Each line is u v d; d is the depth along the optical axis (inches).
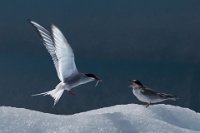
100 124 220.2
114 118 227.0
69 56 222.8
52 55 217.8
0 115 221.5
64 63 227.5
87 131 214.8
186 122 259.1
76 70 241.0
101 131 215.6
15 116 222.1
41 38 207.3
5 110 226.1
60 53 217.3
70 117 225.9
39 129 215.2
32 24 203.6
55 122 220.5
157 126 225.8
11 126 215.5
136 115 232.5
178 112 265.1
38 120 220.7
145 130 222.4
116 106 278.7
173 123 257.3
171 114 263.7
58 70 234.5
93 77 253.4
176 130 226.8
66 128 216.1
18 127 215.2
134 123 225.0
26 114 224.5
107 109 276.5
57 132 213.3
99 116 226.8
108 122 222.8
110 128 218.5
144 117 233.0
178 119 260.4
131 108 272.5
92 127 217.8
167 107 269.3
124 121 224.8
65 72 235.6
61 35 210.1
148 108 268.5
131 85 309.9
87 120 223.1
